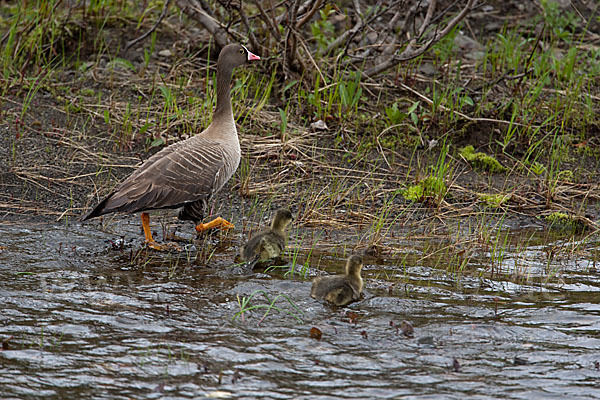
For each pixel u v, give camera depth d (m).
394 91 17.03
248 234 11.89
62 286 9.58
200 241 11.55
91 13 18.89
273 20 15.95
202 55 17.98
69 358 7.73
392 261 10.93
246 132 15.27
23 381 7.28
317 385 7.30
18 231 11.52
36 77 16.48
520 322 8.87
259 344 8.15
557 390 7.29
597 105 16.89
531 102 16.45
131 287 9.63
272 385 7.28
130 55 17.80
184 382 7.32
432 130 15.83
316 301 9.36
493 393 7.21
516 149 15.44
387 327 8.66
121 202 10.74
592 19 20.64
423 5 19.11
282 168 14.30
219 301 9.29
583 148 15.61
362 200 13.27
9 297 9.12
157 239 11.57
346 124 15.73
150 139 14.84
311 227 12.28
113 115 15.57
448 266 10.76
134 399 7.01
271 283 9.87
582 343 8.31
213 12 17.67
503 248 11.51
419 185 13.63
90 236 11.52
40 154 14.10
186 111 15.36
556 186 14.21
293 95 16.42
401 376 7.52
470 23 20.48
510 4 21.28
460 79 17.55
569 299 9.64
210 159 11.68
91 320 8.62
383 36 17.56
